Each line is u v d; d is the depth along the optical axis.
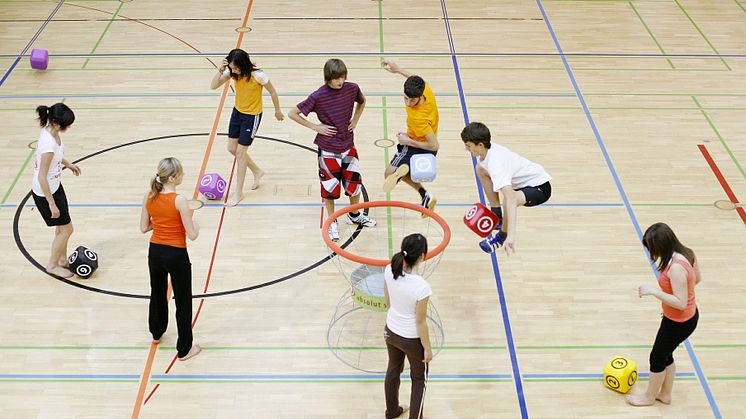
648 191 8.24
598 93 10.06
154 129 9.19
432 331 6.43
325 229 5.95
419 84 6.78
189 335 6.07
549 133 9.19
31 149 8.76
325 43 11.12
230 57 7.43
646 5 12.68
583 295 6.86
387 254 7.24
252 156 8.79
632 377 5.82
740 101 9.93
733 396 5.83
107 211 7.86
